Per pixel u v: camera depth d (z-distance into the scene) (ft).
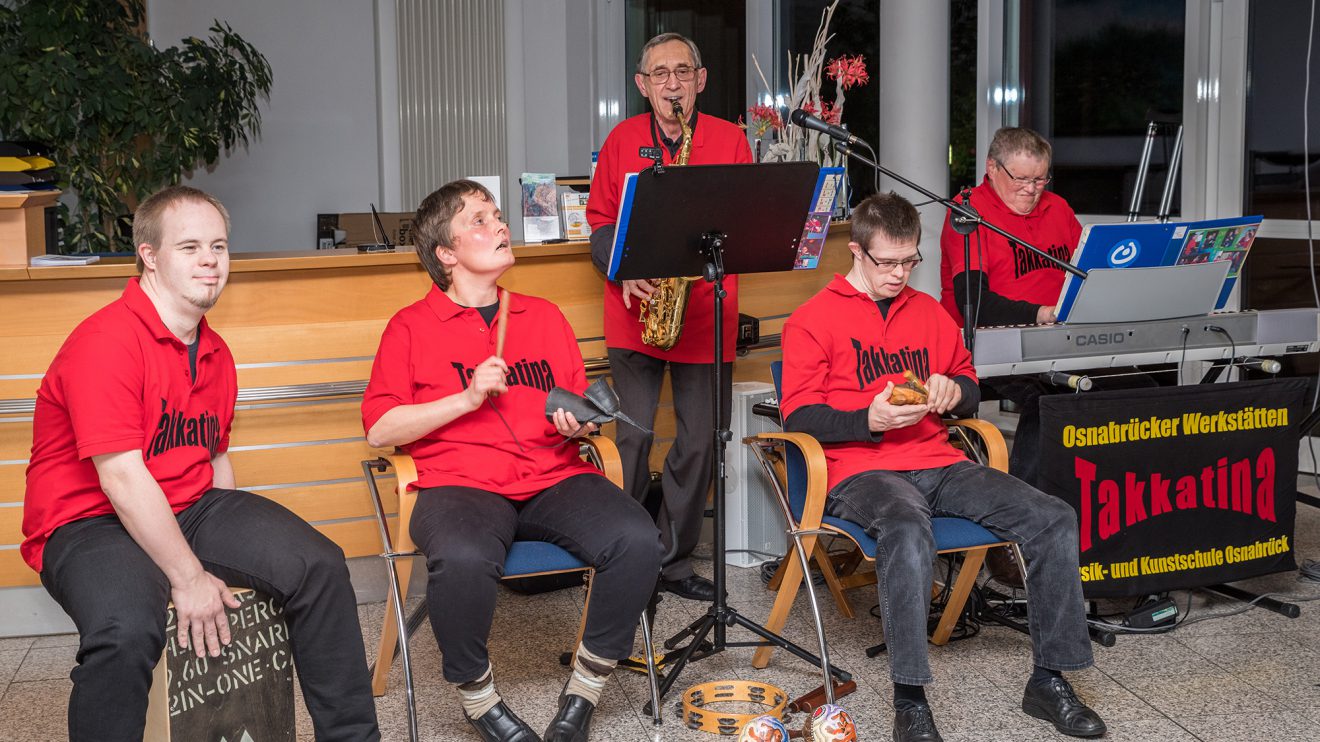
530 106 24.44
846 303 9.99
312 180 23.89
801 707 9.36
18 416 10.84
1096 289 10.44
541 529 8.97
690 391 11.76
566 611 11.81
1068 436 10.22
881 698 9.67
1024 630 10.76
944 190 17.61
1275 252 16.15
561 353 9.75
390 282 11.64
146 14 22.66
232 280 11.10
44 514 7.70
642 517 8.76
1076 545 9.03
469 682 8.45
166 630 7.24
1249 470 10.93
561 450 9.49
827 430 9.48
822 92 21.06
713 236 9.26
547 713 9.40
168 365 7.82
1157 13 16.94
